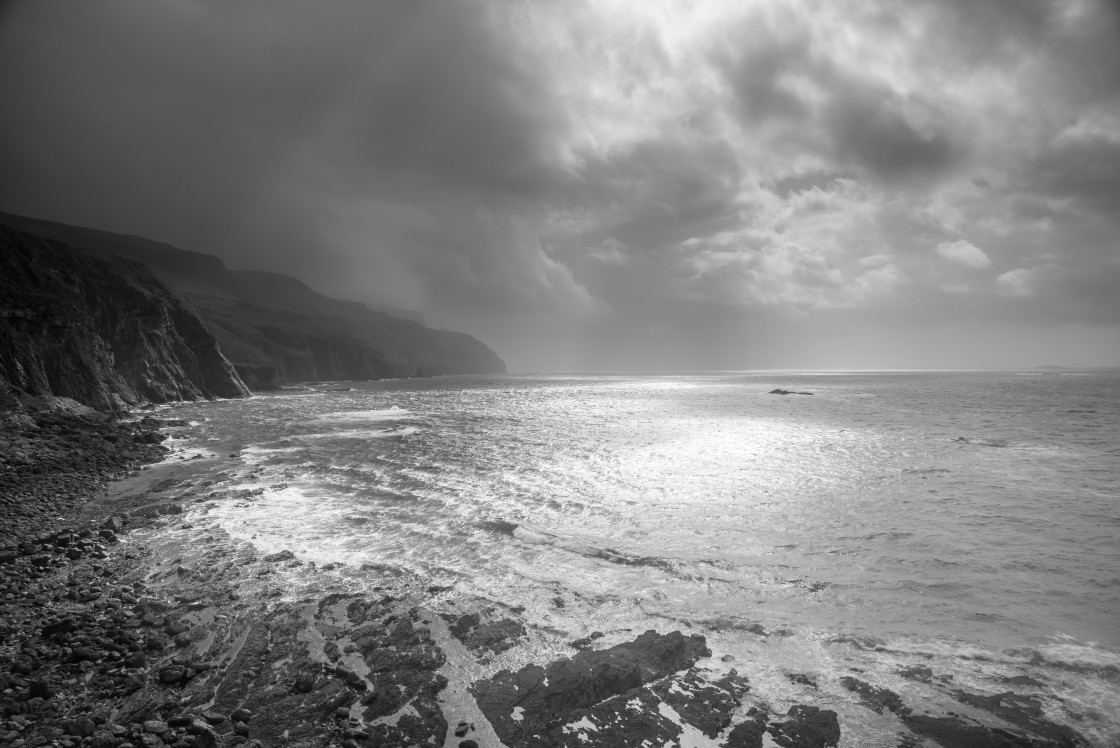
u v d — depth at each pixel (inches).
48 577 546.3
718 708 332.8
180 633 433.4
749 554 586.6
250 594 503.2
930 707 330.3
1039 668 370.0
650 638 406.3
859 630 424.5
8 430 1321.4
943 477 948.6
